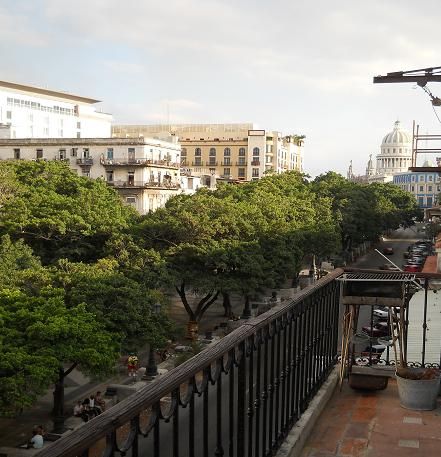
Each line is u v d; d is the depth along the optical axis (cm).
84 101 9494
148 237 3419
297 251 4072
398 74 1300
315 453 494
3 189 3609
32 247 3466
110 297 2288
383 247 8800
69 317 1956
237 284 3350
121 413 242
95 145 6481
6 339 1800
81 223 3344
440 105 1446
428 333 1128
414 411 587
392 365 691
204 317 4056
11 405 1639
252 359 413
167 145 6981
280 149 11988
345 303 660
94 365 1859
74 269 2488
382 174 16988
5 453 1828
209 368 335
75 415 2150
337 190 7325
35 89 8606
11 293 2067
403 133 17712
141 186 6272
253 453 505
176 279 3197
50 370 1702
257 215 3866
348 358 695
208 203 3703
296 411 536
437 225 4944
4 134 7112
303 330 564
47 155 6612
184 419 1262
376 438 520
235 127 11812
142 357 2969
